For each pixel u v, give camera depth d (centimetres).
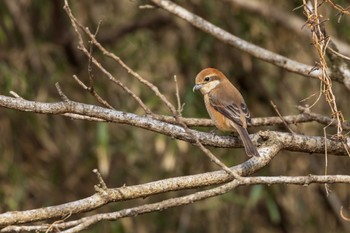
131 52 1377
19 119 1324
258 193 1177
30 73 1329
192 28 1367
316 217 1375
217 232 1362
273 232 1390
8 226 597
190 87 1237
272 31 1323
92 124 1359
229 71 1360
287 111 1370
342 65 843
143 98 1310
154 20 1427
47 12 1402
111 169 1370
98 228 1246
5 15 1284
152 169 1330
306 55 1316
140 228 1324
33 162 1340
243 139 707
